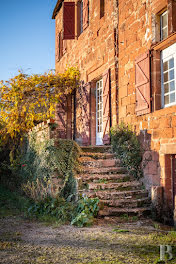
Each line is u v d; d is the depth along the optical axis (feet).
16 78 33.58
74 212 18.43
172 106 19.54
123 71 26.53
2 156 37.88
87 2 35.29
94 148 26.63
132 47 25.05
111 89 28.53
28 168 28.91
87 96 34.27
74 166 22.53
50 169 22.80
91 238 14.51
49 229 16.52
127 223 17.94
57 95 36.29
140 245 13.35
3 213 21.24
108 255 12.00
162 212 19.57
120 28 27.40
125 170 23.61
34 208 20.67
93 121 33.65
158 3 21.40
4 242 13.92
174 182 19.74
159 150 20.72
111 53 28.50
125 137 24.98
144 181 22.40
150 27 22.38
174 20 19.79
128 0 25.86
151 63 22.22
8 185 33.94
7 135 35.58
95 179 21.91
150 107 21.85
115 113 27.45
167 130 19.94
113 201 19.57
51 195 21.21
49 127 23.67
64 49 43.86
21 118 33.32
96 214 18.42
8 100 33.19
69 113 40.01
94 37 32.86
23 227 17.12
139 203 20.08
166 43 20.52
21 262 11.27
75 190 20.84
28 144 30.78
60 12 46.06
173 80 20.63
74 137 38.99
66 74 37.42
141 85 23.13
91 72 33.73
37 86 34.99
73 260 11.46
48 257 11.82
